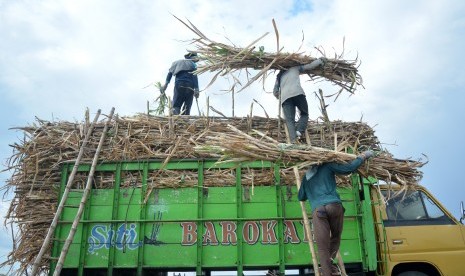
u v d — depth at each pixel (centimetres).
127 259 536
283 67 596
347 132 599
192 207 551
